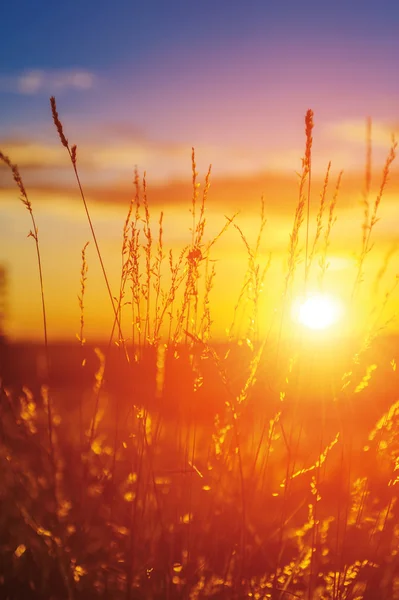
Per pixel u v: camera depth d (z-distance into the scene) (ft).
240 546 2.94
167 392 3.06
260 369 3.08
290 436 3.00
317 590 2.92
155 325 3.09
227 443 3.06
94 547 3.06
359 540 3.09
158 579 3.01
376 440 3.03
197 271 3.08
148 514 3.05
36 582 3.04
